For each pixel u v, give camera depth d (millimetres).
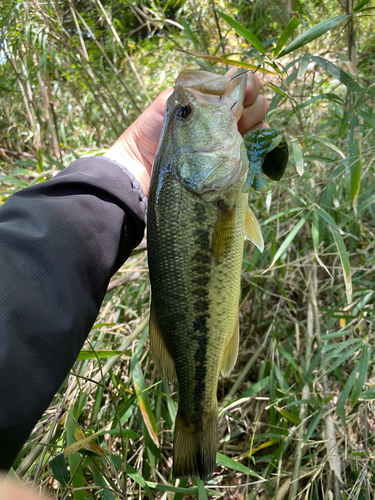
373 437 505
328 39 864
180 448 368
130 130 403
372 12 764
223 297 359
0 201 598
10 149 995
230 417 556
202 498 385
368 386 517
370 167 569
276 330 627
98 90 812
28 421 223
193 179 351
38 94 957
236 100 361
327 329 598
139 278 620
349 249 646
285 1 796
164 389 547
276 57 425
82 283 271
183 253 352
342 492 447
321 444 525
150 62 1172
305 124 673
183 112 356
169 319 360
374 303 581
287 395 539
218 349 366
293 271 632
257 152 320
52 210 278
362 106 520
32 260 251
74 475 367
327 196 624
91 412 545
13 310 229
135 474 404
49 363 237
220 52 841
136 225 335
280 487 479
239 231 359
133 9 777
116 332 582
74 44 791
